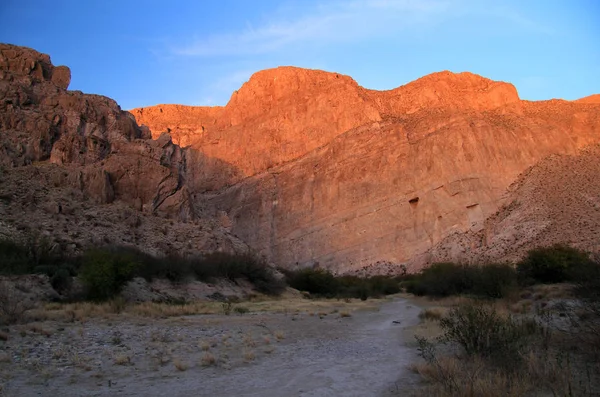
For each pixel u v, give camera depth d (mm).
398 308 31078
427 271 46938
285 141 105312
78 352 11742
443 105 99062
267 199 94062
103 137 59844
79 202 46469
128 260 27984
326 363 11297
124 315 20406
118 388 8688
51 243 34562
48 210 42094
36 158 52125
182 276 37625
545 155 79812
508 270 29594
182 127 132375
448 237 73125
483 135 81688
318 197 88750
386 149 87312
